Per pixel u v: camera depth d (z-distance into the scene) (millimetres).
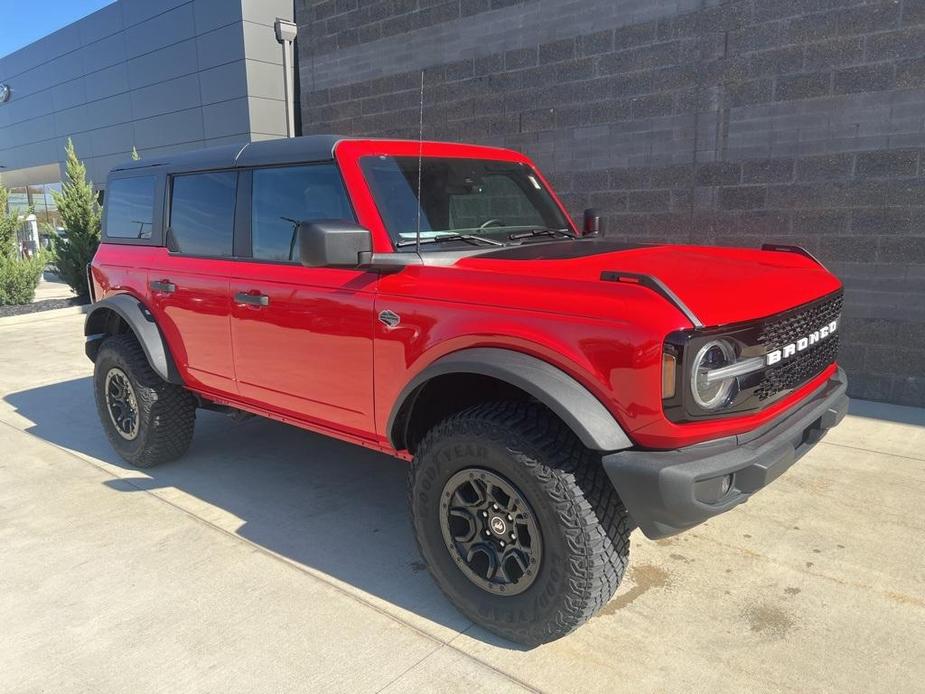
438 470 2799
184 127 19500
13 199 29922
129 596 3135
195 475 4598
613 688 2490
